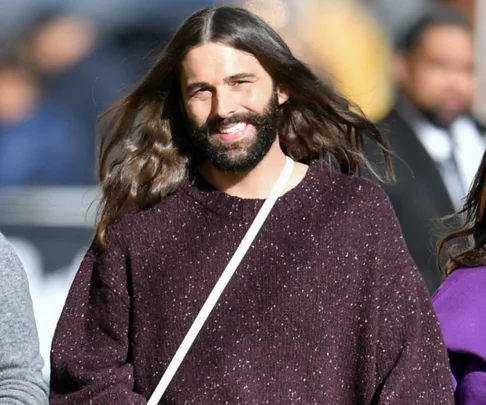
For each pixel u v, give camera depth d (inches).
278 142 592.4
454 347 577.6
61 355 585.6
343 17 941.8
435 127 927.0
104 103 1016.9
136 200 597.0
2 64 1026.7
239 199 583.5
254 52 572.7
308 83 596.7
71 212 1011.3
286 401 553.9
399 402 553.6
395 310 565.6
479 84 958.4
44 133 1032.2
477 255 599.8
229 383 555.8
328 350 559.2
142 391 571.5
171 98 606.5
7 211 1013.8
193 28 575.5
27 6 1024.9
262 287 566.6
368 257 569.3
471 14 969.5
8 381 560.7
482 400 569.9
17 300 572.4
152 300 574.9
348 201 579.8
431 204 887.7
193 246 579.8
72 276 1005.8
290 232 574.6
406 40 946.7
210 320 565.9
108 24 1016.2
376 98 934.4
